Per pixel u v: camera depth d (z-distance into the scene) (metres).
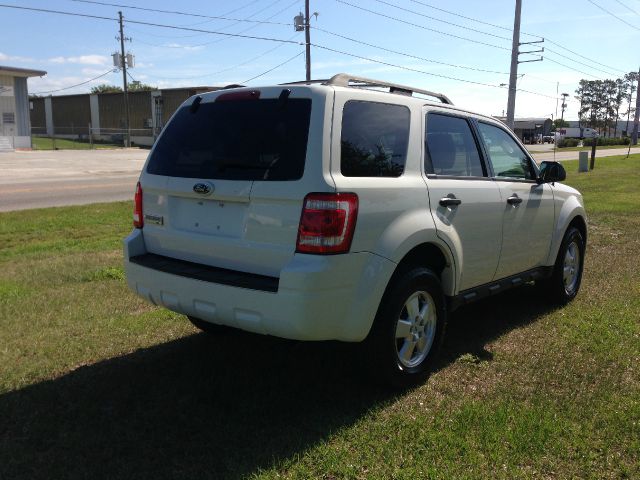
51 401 3.74
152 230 4.08
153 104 59.03
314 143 3.31
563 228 5.61
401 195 3.69
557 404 3.68
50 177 21.23
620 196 16.16
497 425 3.39
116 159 33.53
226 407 3.67
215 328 4.83
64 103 68.00
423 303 4.04
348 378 4.11
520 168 5.22
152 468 3.01
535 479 2.94
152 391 3.89
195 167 3.77
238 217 3.54
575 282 6.11
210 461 3.07
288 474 2.96
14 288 6.23
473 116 4.73
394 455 3.12
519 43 35.25
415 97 4.13
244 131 3.61
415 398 3.80
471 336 4.97
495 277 4.83
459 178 4.32
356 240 3.37
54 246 8.73
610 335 4.92
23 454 3.14
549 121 56.66
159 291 3.83
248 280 3.42
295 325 3.24
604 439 3.29
